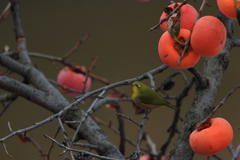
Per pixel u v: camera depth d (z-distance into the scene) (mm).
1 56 5402
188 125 3689
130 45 11055
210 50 3064
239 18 2889
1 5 11141
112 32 11305
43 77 5062
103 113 9617
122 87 10062
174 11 3203
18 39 5988
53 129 9094
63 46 10906
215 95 3818
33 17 11523
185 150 3598
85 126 4090
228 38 3984
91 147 3752
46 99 4375
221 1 3014
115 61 10703
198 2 10188
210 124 3406
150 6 11742
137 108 5734
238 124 8711
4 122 9227
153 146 5824
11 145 8711
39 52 10766
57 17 11555
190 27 3281
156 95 5145
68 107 3648
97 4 11969
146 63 10633
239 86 3254
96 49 10953
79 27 11383
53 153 8539
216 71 3904
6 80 4371
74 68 6680
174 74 5133
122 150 5371
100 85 10266
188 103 9664
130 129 9047
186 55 3203
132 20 11547
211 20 3078
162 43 3281
